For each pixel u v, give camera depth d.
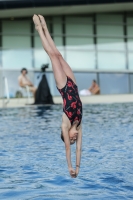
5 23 49.88
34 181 11.87
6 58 49.59
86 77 50.62
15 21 49.91
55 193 10.67
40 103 38.00
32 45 49.94
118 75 51.03
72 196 10.38
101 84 50.69
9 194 10.64
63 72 11.38
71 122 11.12
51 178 12.16
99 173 12.66
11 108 34.97
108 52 51.19
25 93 44.03
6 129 22.20
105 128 21.75
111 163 13.93
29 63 49.66
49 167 13.51
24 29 50.00
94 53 50.97
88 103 38.12
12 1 45.34
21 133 20.70
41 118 27.08
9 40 49.84
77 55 50.78
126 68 51.28
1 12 47.09
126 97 43.06
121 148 16.41
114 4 46.91
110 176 12.30
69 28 50.84
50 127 22.67
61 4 45.88
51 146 17.08
